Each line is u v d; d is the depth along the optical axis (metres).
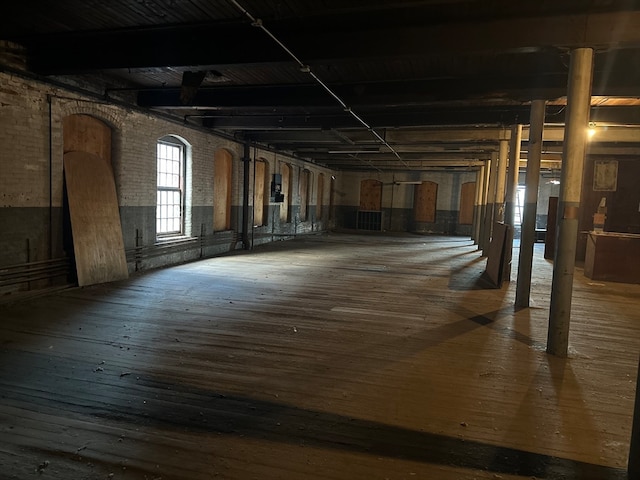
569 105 3.99
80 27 4.51
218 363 3.51
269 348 3.90
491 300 6.17
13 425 2.48
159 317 4.75
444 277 7.95
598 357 3.96
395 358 3.76
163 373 3.28
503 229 7.45
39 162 5.47
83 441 2.34
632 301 6.46
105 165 6.57
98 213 6.34
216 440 2.39
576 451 2.40
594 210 10.85
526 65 5.18
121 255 6.71
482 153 13.00
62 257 5.90
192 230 8.95
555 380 3.40
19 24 4.48
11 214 5.15
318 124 8.34
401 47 4.16
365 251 11.65
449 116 7.61
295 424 2.60
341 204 20.22
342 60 4.38
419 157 14.20
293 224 14.79
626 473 2.21
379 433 2.53
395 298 6.09
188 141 8.55
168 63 4.76
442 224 19.03
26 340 3.89
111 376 3.19
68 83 5.72
